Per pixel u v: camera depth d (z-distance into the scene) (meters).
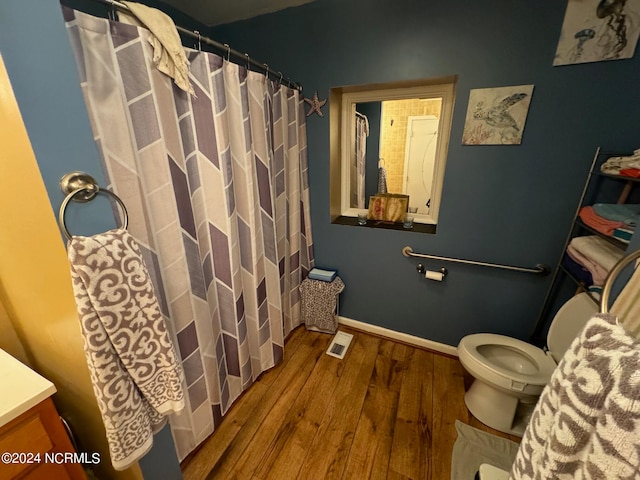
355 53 1.54
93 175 0.65
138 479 0.86
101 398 0.65
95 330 0.61
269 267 1.59
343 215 2.15
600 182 1.26
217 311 1.30
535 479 0.55
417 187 1.92
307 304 2.04
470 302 1.74
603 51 1.12
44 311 0.76
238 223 1.33
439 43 1.37
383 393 1.58
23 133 0.54
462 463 1.21
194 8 1.58
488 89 1.33
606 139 1.21
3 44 0.48
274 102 1.51
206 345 1.21
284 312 1.97
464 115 1.42
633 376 0.40
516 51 1.25
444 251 1.70
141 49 0.80
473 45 1.31
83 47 0.68
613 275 0.53
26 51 0.52
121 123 0.78
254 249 1.40
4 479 0.60
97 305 0.60
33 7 0.52
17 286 0.78
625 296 0.66
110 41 0.73
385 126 1.86
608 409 0.41
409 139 1.84
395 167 1.93
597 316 0.50
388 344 2.00
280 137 1.59
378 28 1.45
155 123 0.87
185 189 1.02
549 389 0.57
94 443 0.92
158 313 0.72
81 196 0.63
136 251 0.68
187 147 1.02
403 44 1.43
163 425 0.87
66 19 0.64
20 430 0.63
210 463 1.22
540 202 1.40
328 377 1.70
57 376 0.87
